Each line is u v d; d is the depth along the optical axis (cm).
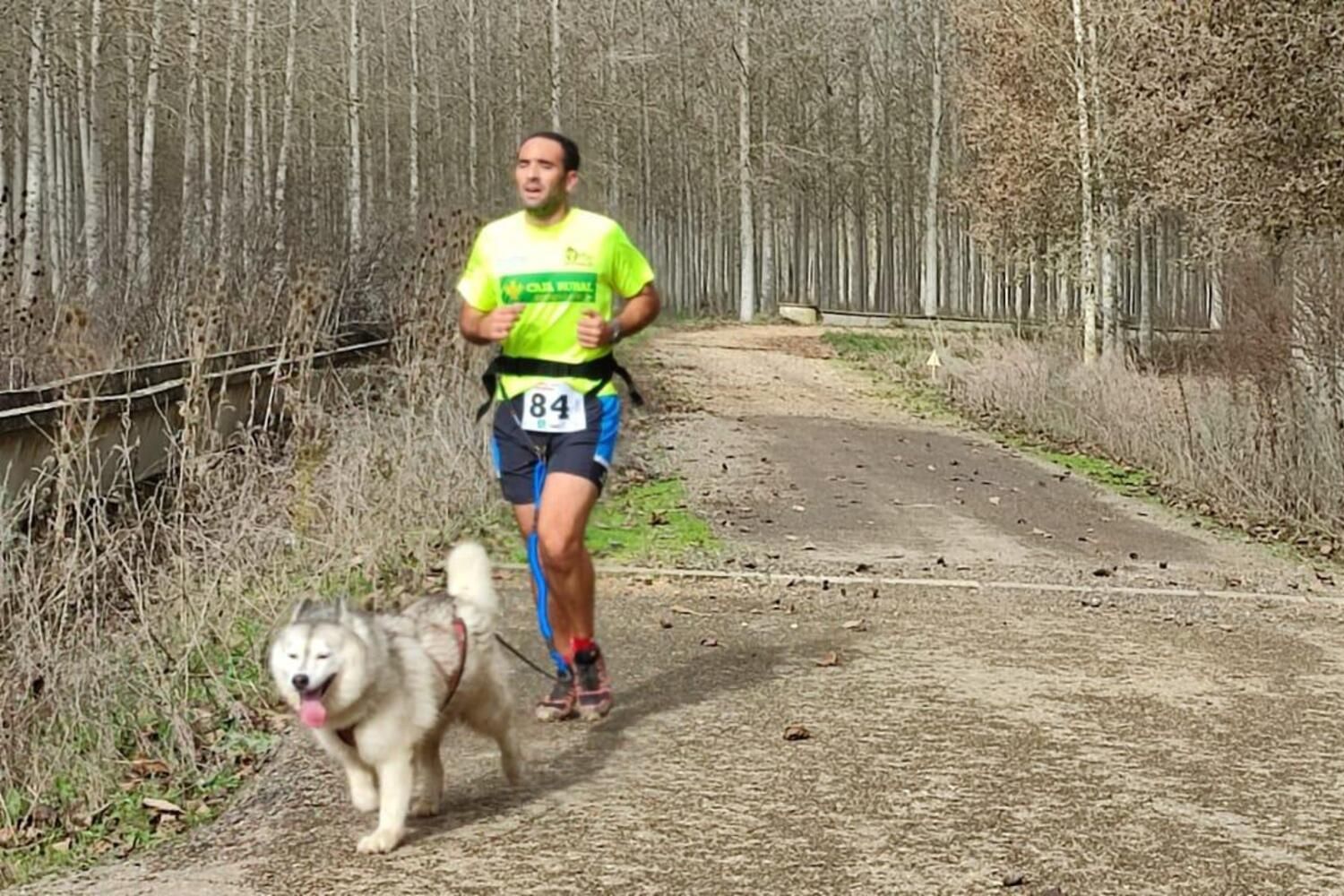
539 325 585
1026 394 2066
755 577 967
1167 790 554
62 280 1617
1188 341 2548
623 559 1023
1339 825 520
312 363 1325
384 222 2620
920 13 5025
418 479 1038
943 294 6006
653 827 509
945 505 1322
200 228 1903
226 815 534
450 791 548
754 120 5034
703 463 1547
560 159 575
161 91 3584
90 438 839
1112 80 2319
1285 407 1301
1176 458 1485
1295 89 1552
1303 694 701
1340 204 1588
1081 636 821
